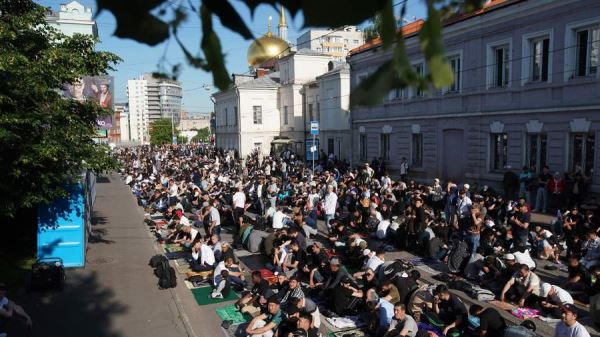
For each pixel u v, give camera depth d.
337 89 34.62
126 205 24.98
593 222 12.49
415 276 9.16
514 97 19.30
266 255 13.18
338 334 8.32
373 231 14.55
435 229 13.02
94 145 13.02
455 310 8.08
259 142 47.78
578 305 9.02
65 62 11.78
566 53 16.97
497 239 11.85
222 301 10.12
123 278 11.79
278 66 48.00
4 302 8.28
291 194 20.53
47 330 8.73
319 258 10.76
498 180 20.23
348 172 23.61
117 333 8.62
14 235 15.23
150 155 50.25
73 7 29.17
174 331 8.71
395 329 7.38
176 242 15.38
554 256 11.77
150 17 1.11
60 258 11.76
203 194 20.98
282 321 7.83
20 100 10.65
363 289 9.30
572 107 16.81
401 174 24.48
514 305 9.09
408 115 25.72
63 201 12.54
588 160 16.70
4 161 10.54
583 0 16.19
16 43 11.20
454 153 22.89
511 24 19.09
